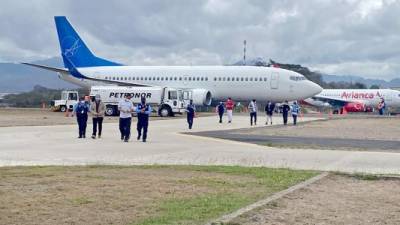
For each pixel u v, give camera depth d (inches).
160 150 861.8
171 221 336.5
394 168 649.0
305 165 672.4
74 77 2736.2
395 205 406.3
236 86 2508.6
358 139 1127.0
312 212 374.3
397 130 1448.1
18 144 941.2
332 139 1121.4
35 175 536.4
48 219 345.4
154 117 2223.2
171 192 446.9
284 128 1520.7
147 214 359.9
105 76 2682.1
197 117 2237.9
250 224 332.5
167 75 2588.6
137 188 465.4
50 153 801.6
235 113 2819.9
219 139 1095.0
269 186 482.9
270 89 2474.2
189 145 954.1
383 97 3708.2
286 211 374.9
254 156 778.2
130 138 1107.3
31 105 4744.1
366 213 375.9
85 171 573.9
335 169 630.5
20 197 416.5
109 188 463.5
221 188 470.3
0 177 520.7
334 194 449.4
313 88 2455.7
